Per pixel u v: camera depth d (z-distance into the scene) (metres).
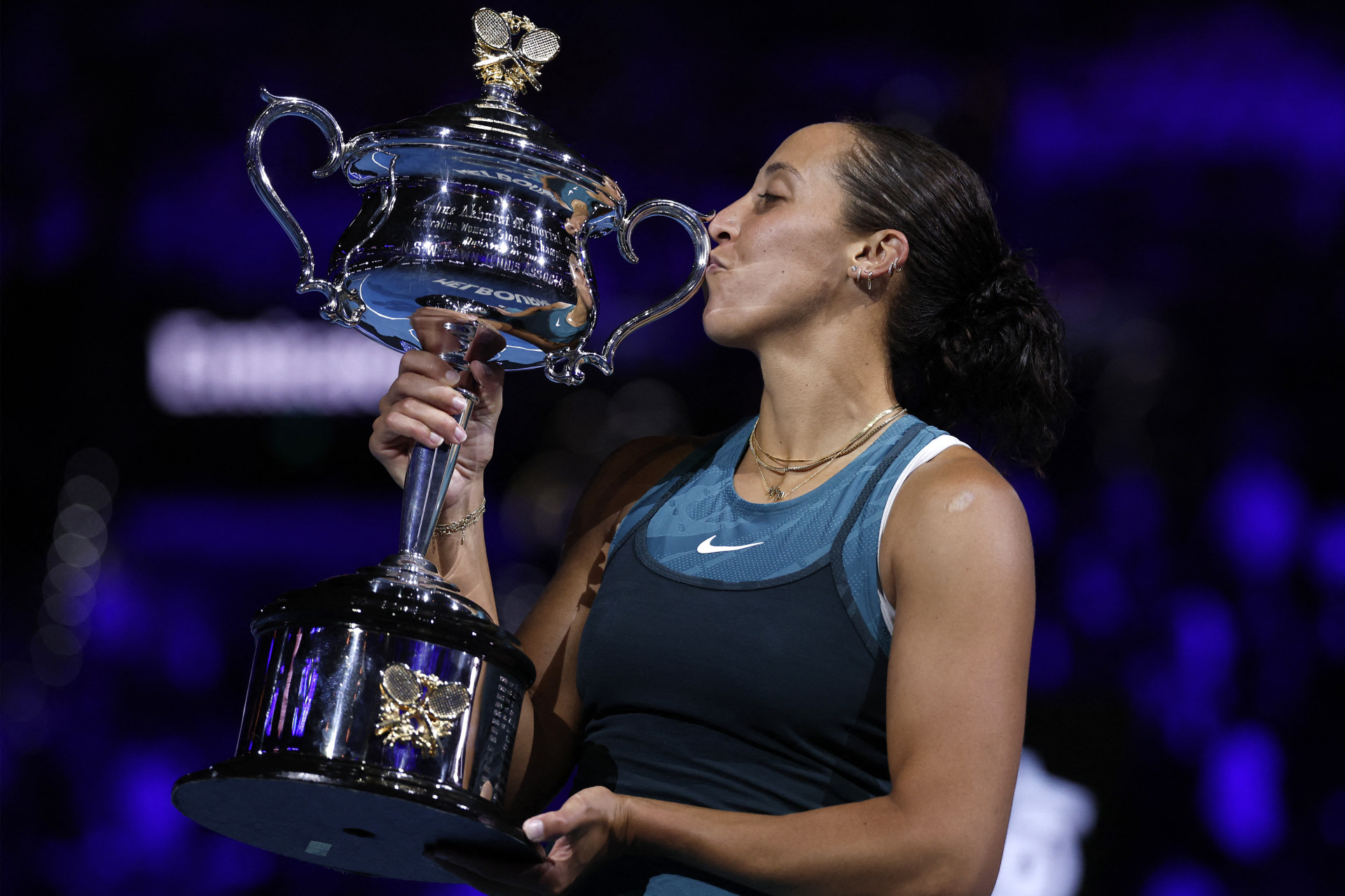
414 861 5.27
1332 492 23.77
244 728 5.11
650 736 5.68
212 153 23.34
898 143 6.44
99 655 25.52
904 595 5.42
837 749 5.50
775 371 6.28
